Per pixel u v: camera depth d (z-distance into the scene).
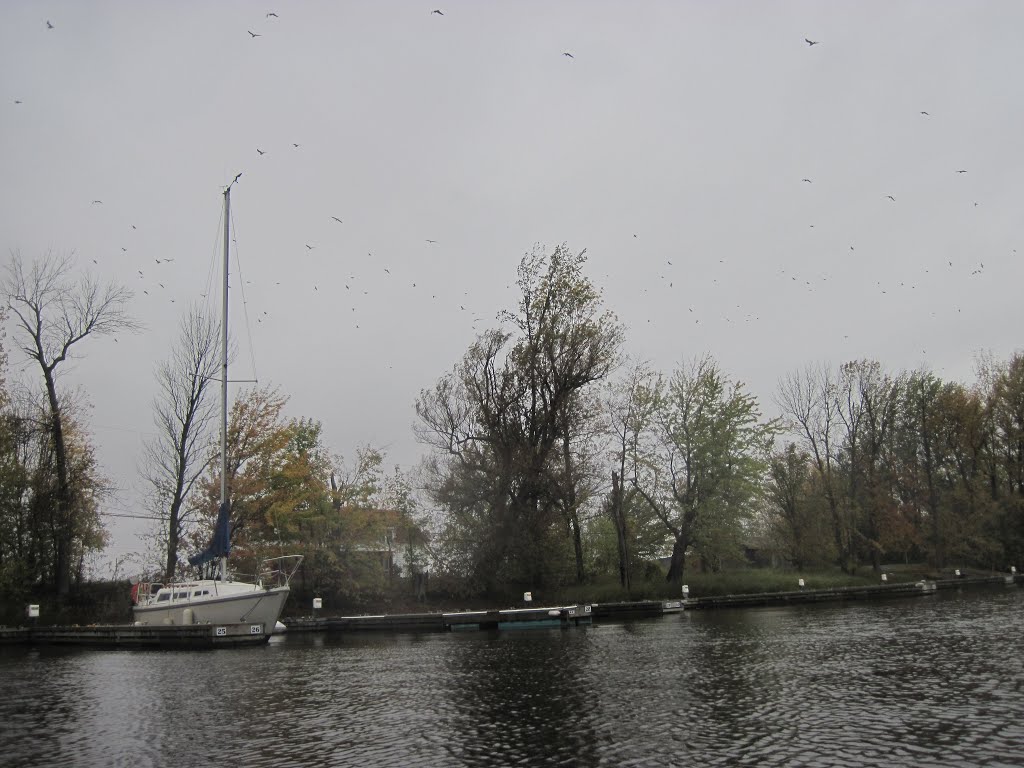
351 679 24.31
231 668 27.36
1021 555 73.75
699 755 14.15
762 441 59.91
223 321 39.31
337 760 14.61
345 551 50.69
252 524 50.06
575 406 53.44
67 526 44.50
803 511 72.94
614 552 60.44
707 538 58.88
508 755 14.67
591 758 14.28
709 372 60.78
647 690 20.72
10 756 15.41
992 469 75.56
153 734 17.11
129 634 35.22
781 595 55.66
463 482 52.47
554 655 28.91
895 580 67.25
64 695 22.20
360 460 54.25
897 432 79.12
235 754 15.24
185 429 48.91
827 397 73.75
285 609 48.19
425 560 53.72
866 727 15.62
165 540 48.41
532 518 52.12
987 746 13.95
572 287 53.72
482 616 42.06
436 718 18.12
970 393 76.38
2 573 41.12
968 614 39.50
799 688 20.12
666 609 48.94
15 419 43.75
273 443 49.97
